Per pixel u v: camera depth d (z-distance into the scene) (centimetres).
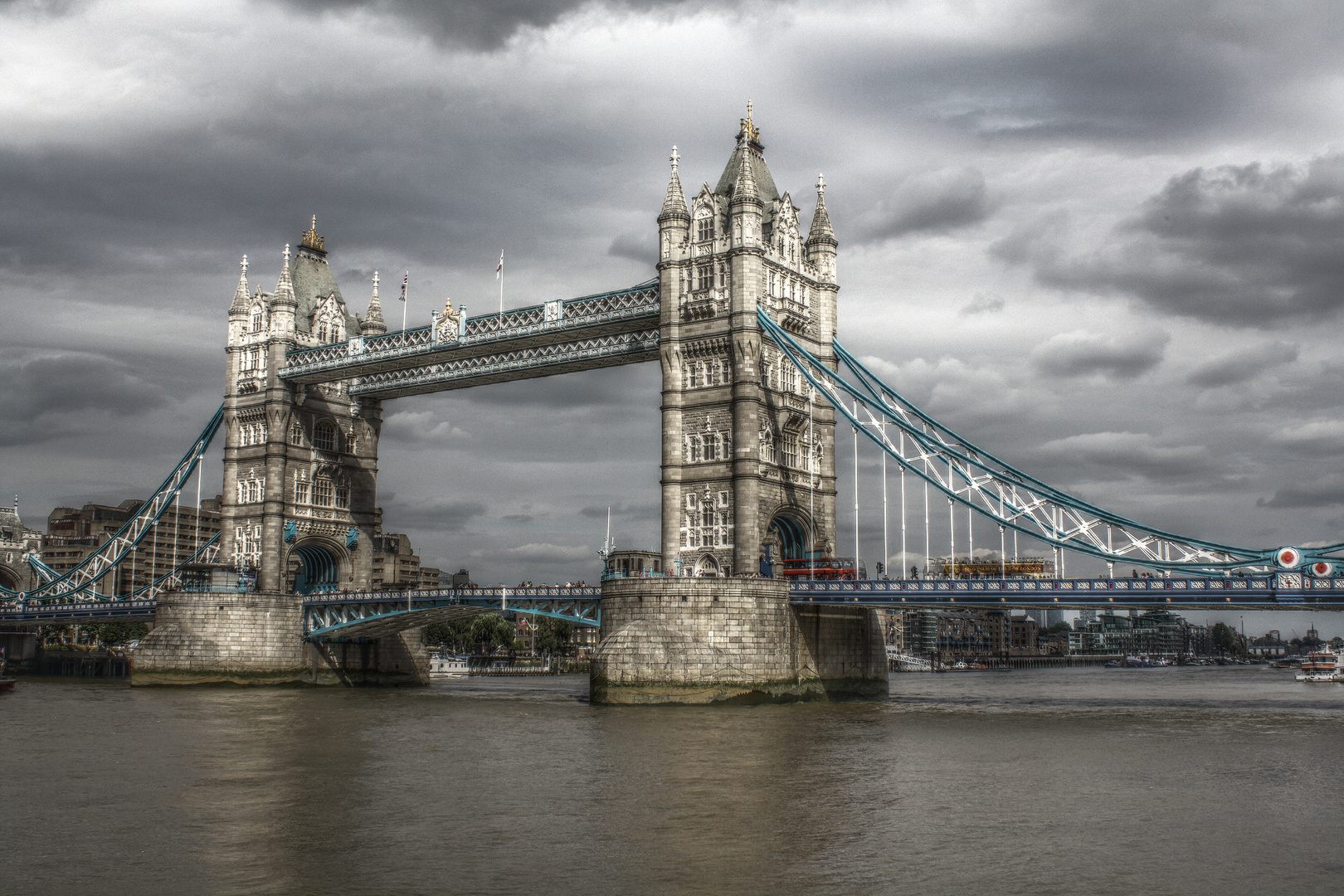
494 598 11331
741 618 9212
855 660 10612
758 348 10081
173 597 12594
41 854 3941
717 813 4575
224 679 12412
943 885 3531
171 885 3553
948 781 5338
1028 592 8700
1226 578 8119
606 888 3503
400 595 12238
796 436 10681
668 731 7312
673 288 10481
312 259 14325
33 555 16975
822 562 10469
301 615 12988
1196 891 3481
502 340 11631
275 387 13375
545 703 10144
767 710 8800
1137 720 8350
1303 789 5147
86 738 7162
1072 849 3981
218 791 5153
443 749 6538
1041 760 6025
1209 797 4931
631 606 9375
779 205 10738
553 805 4762
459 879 3603
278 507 13212
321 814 4597
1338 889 3506
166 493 14900
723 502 10031
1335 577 7781
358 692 12075
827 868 3725
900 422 9906
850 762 5909
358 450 14188
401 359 12400
